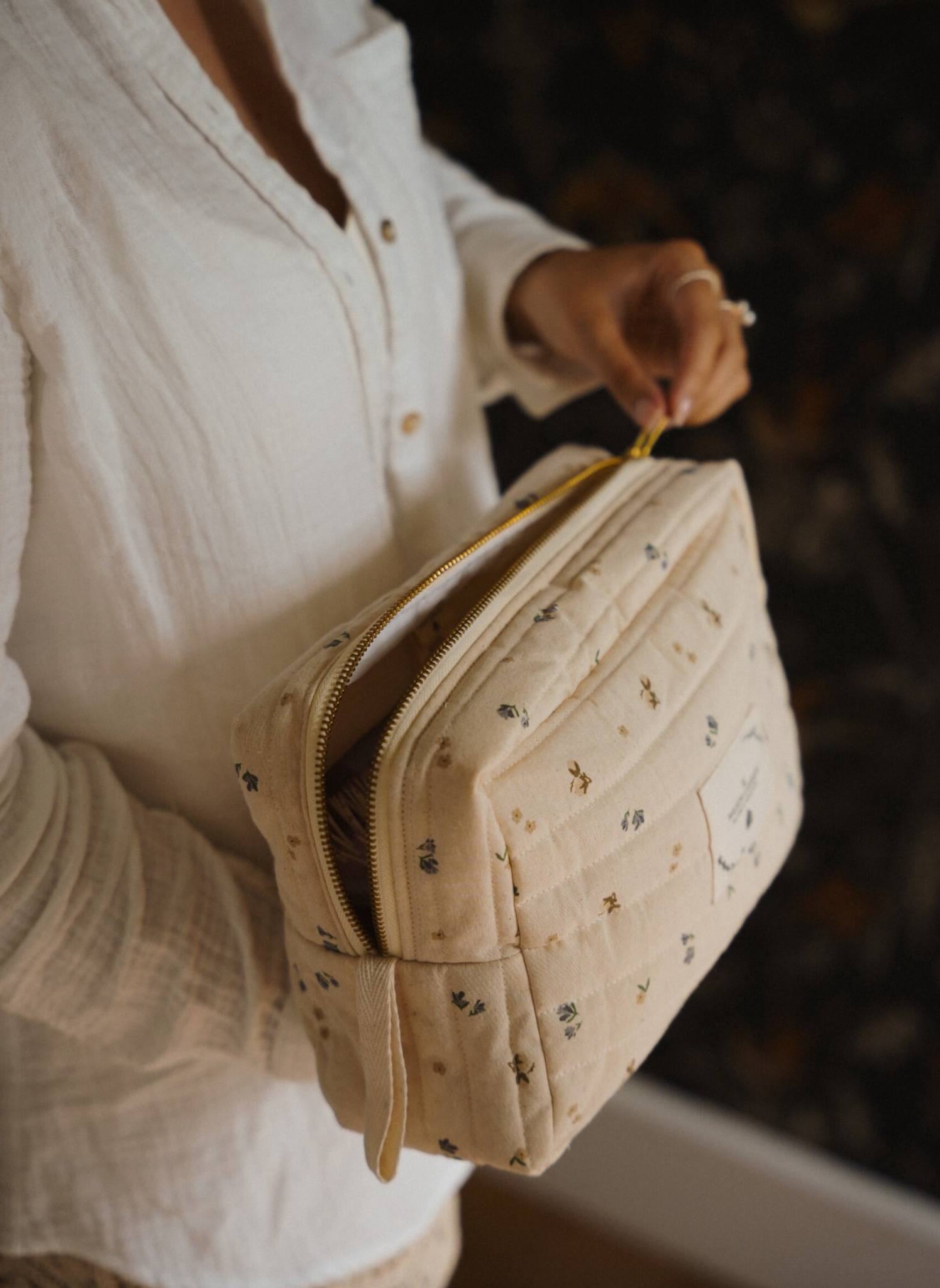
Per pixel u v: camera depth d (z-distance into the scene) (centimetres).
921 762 111
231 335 45
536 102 108
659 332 69
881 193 95
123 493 45
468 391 66
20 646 50
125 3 43
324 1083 49
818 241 100
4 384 40
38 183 39
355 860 46
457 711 40
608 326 66
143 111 44
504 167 113
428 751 39
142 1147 56
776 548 112
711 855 49
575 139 108
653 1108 138
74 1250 57
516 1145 46
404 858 40
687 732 47
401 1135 44
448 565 46
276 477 48
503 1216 147
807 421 106
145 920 48
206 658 50
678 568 53
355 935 42
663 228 107
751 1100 133
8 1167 57
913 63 90
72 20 42
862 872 118
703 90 100
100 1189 57
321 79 55
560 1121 46
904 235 95
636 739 45
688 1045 135
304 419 49
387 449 57
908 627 107
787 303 103
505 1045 43
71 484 44
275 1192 58
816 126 96
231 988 50
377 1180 60
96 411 43
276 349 47
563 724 42
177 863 50
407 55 62
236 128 46
